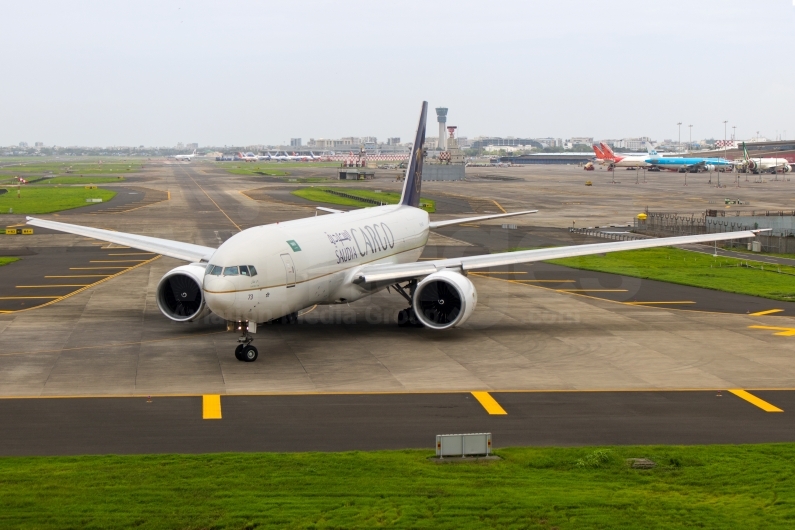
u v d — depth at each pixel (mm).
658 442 26578
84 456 24453
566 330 43875
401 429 27656
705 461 24484
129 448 25484
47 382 32906
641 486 22531
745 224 95750
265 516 20172
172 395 31297
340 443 26188
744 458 24766
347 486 22156
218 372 34656
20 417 28516
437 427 27906
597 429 27859
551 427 28047
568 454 24984
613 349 39594
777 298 53844
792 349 39875
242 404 30250
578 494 21766
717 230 91375
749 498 21688
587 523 19969
